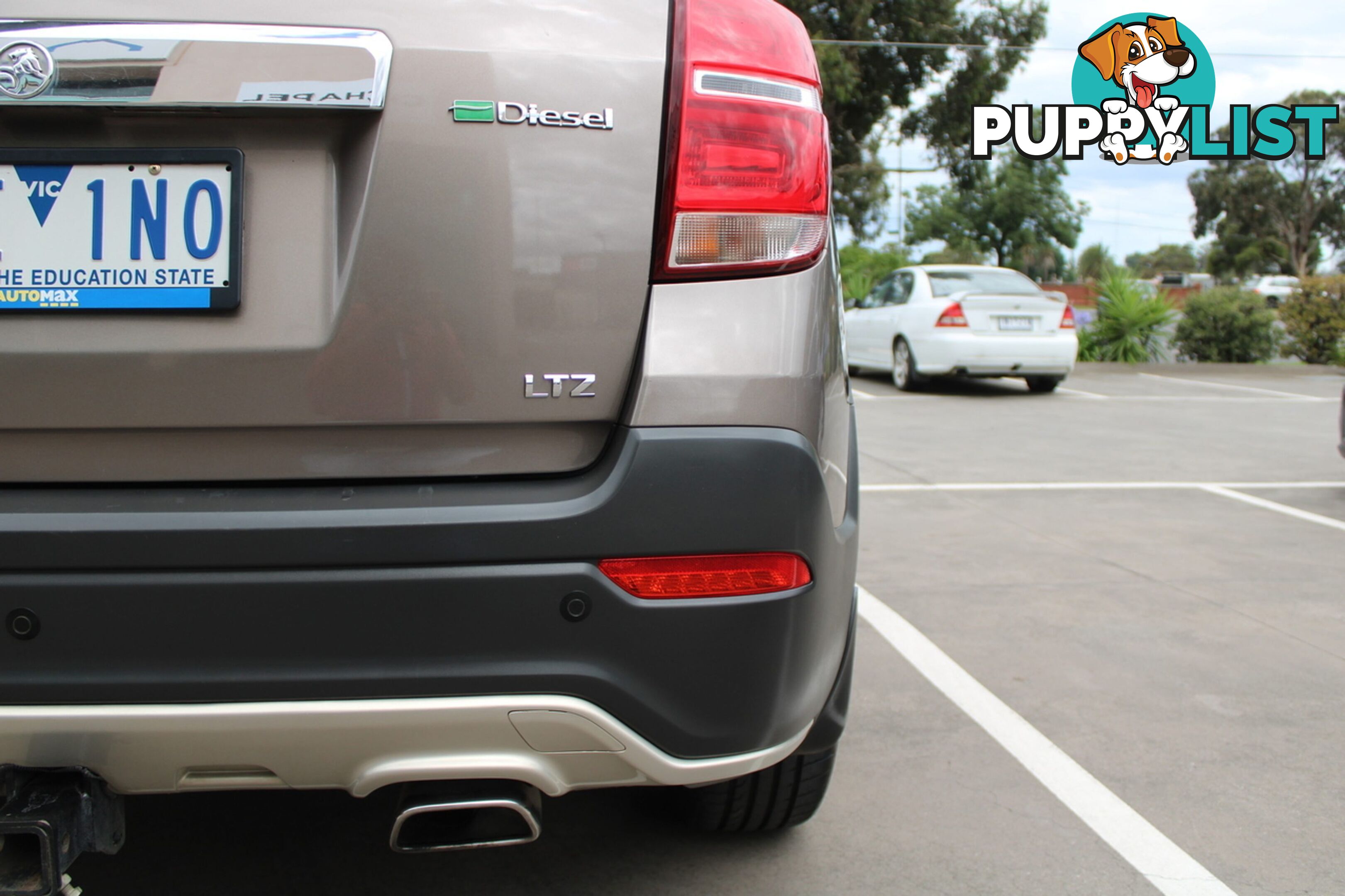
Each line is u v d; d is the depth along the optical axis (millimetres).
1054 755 2693
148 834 2209
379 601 1414
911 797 2459
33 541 1385
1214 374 15008
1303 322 17156
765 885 2082
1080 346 17391
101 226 1411
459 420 1456
